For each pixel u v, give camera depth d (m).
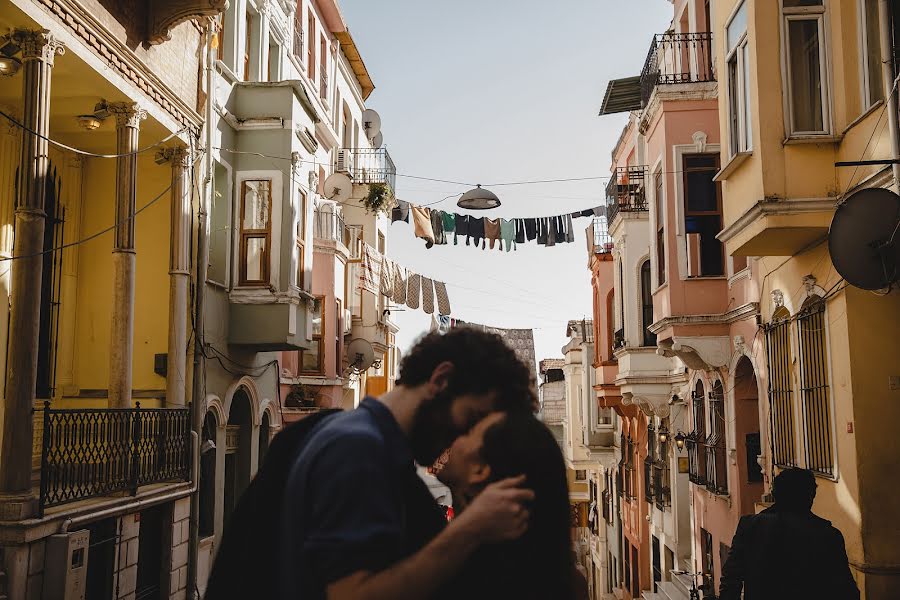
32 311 8.86
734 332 13.18
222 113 14.64
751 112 9.57
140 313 13.36
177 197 12.98
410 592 1.85
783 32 9.34
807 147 9.10
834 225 7.61
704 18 15.04
